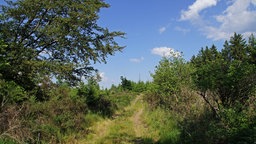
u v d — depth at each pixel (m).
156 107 24.61
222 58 11.91
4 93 12.55
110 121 25.09
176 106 14.66
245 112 10.59
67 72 16.47
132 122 24.28
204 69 11.88
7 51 14.75
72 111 20.86
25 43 16.59
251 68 11.12
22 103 14.26
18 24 16.17
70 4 16.73
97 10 17.61
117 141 16.84
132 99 49.06
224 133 10.42
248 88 11.22
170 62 19.25
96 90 28.14
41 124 14.91
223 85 11.31
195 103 13.21
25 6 15.91
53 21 16.73
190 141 12.23
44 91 17.30
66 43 16.52
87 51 17.12
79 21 16.64
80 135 17.88
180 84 15.71
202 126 12.10
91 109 26.09
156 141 15.82
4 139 11.13
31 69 15.12
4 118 12.07
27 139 12.30
